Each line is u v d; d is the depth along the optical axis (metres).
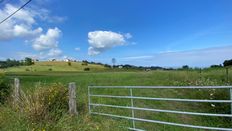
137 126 10.85
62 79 28.50
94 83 22.78
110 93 17.41
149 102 15.20
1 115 10.78
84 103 13.78
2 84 14.18
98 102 14.48
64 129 9.52
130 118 10.18
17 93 12.73
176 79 23.02
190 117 13.03
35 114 10.27
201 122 12.39
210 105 14.16
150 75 27.81
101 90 18.52
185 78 22.42
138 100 15.48
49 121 10.11
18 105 11.47
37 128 9.41
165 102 15.41
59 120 10.07
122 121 10.94
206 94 15.61
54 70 111.06
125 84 21.83
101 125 10.19
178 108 14.45
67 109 11.81
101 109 12.77
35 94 11.53
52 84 12.62
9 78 15.60
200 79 21.08
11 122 9.91
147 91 17.89
